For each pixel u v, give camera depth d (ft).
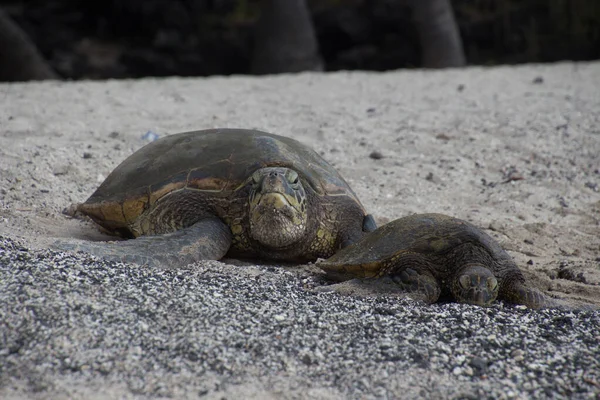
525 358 35.17
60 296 36.01
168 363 31.99
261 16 176.55
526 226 65.00
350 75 133.59
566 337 38.27
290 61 174.19
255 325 36.22
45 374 30.50
